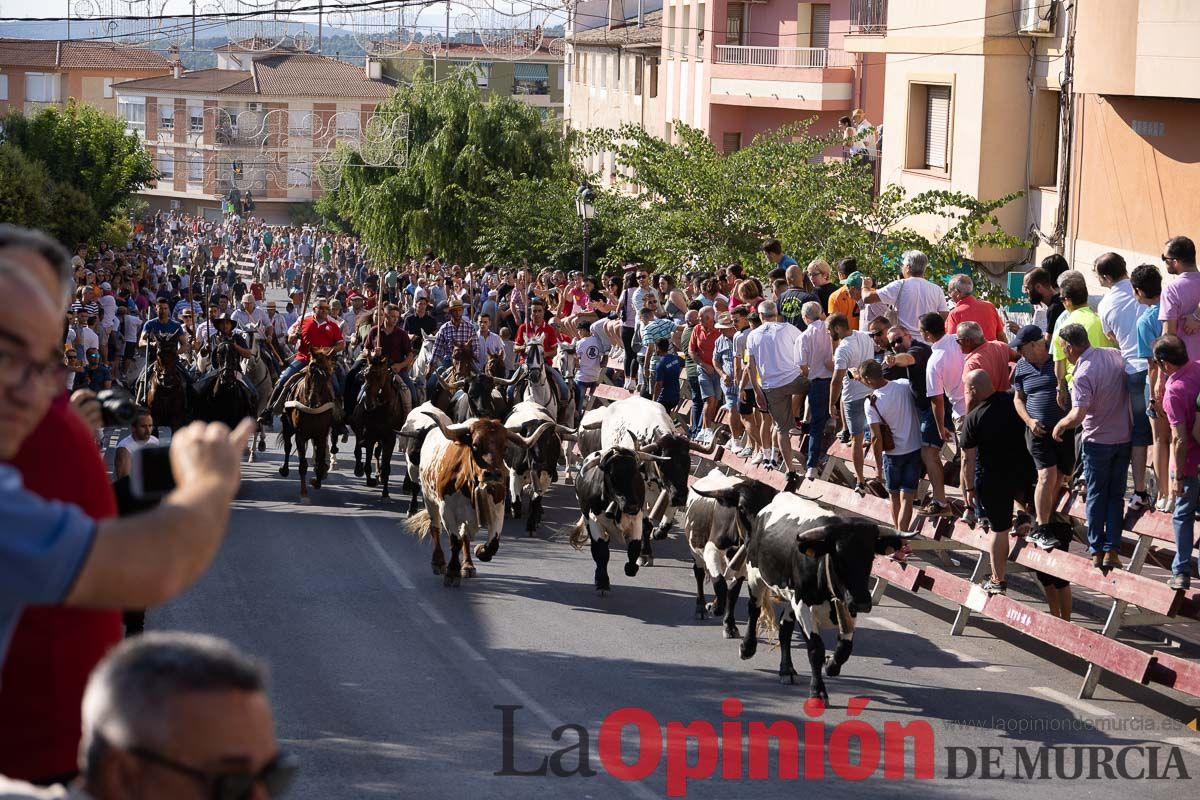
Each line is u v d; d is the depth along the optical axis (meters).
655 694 11.45
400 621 13.67
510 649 12.74
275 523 18.23
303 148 55.22
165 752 2.53
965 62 28.89
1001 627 13.93
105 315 31.53
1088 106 25.52
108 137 61.53
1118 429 12.16
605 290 27.47
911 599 15.14
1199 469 11.53
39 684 3.30
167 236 78.44
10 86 106.75
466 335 22.39
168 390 20.69
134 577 2.69
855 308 18.31
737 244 28.48
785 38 48.56
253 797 2.63
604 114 63.91
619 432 15.99
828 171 28.14
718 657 12.63
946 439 14.19
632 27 61.44
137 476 3.39
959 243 25.12
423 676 11.84
